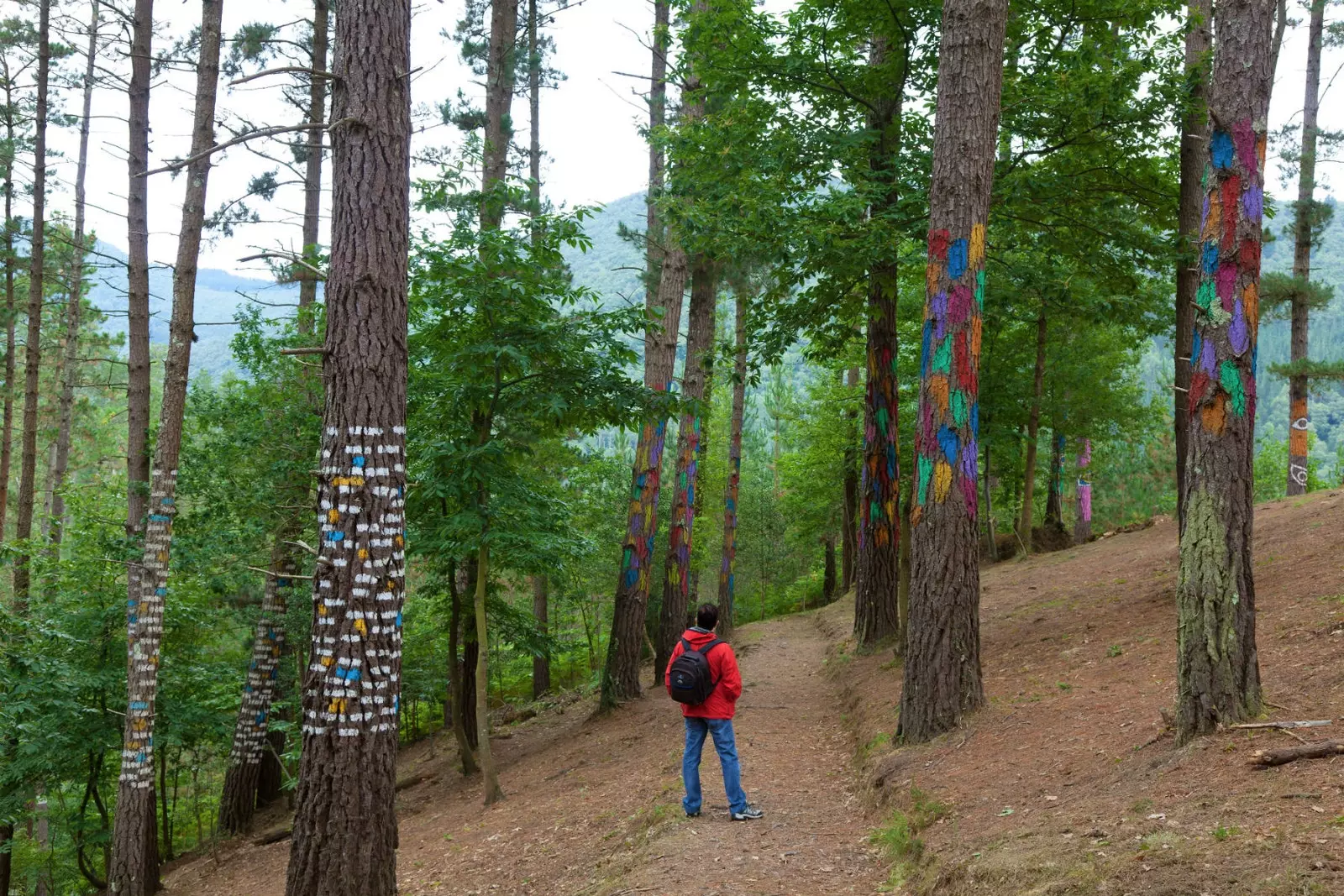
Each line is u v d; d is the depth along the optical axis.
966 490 8.74
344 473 6.12
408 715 24.44
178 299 11.82
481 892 8.16
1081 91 12.00
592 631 32.03
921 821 6.34
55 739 13.55
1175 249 12.51
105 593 14.64
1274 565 11.98
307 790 5.96
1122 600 13.09
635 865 6.72
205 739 16.59
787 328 14.85
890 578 15.57
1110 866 4.31
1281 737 5.34
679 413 15.77
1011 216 13.08
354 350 6.17
